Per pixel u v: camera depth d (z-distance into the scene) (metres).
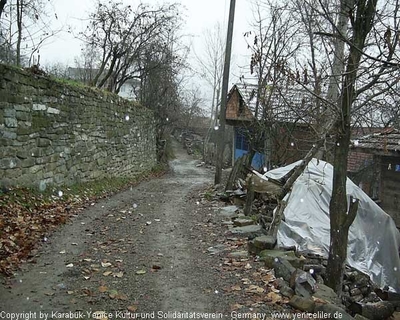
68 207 7.86
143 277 4.55
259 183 8.26
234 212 8.40
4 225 5.64
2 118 6.75
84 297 3.92
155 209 8.83
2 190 6.71
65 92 9.30
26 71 7.52
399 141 7.87
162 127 26.31
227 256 5.42
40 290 4.03
